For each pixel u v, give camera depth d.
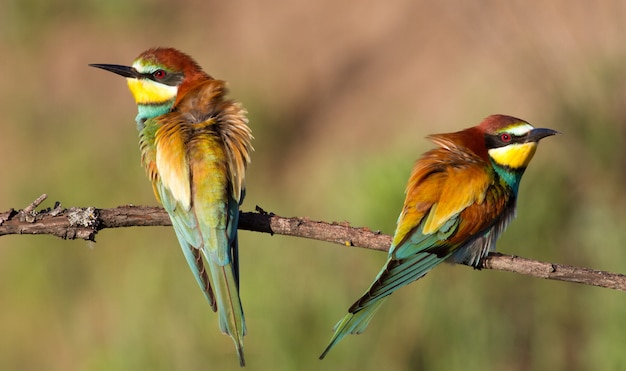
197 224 7.56
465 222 8.01
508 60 15.24
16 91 19.69
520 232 12.48
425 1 17.25
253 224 7.58
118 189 16.95
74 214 7.16
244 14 19.03
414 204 7.99
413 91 16.42
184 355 12.91
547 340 12.04
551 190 12.82
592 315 12.04
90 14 20.42
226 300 7.40
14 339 15.86
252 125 16.94
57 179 17.56
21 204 17.62
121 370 13.19
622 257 12.38
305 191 15.70
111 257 15.24
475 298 11.98
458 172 8.09
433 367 11.85
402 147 14.18
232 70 18.02
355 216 12.82
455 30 16.50
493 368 11.93
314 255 12.42
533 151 8.42
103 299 15.30
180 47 19.22
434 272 12.01
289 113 17.25
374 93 16.81
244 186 7.75
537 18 15.32
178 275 13.85
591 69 14.12
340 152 16.14
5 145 18.92
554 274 7.32
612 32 14.61
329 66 17.58
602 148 13.40
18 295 16.12
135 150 17.27
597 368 11.93
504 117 8.58
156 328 13.28
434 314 11.91
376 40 17.56
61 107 19.38
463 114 15.41
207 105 8.12
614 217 12.66
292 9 18.56
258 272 12.45
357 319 7.59
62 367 15.66
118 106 19.06
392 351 11.91
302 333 12.16
